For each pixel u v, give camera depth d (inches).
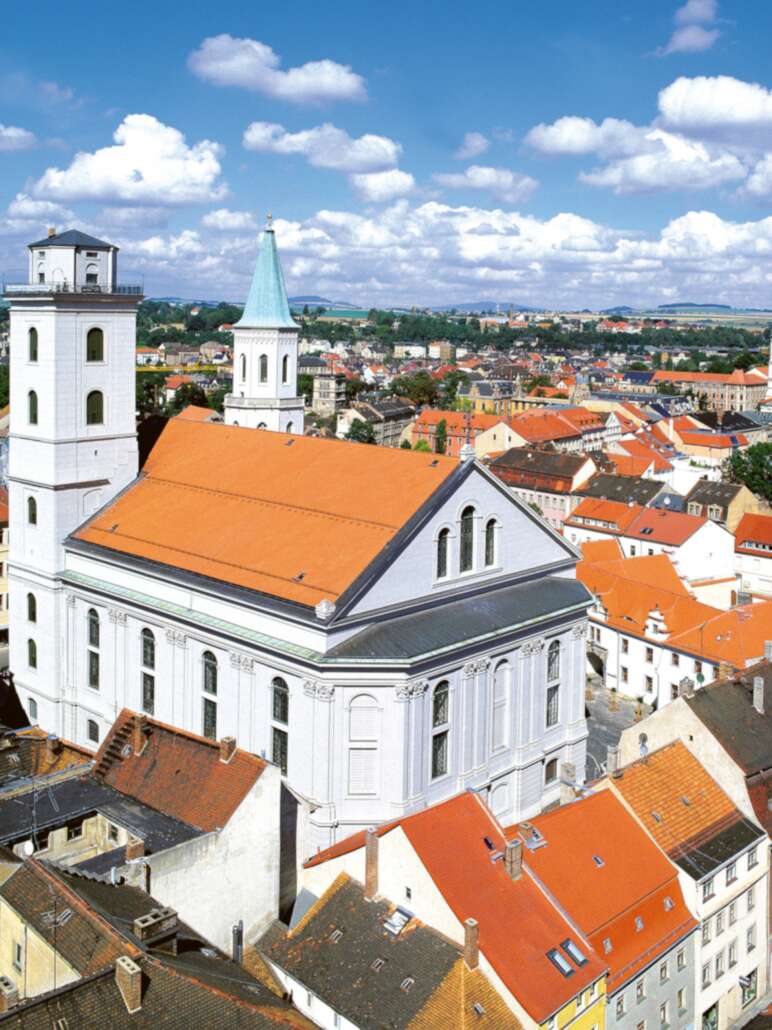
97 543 3265.3
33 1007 1489.9
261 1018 1610.5
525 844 2256.4
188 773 2283.5
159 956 1712.6
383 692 2659.9
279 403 4672.7
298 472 3184.1
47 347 3287.4
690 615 4350.4
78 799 2261.3
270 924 2274.9
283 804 2514.8
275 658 2728.8
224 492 3257.9
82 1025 1501.0
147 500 3398.1
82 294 3292.3
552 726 3221.0
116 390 3442.4
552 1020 1993.1
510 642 2974.9
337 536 2851.9
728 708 2780.5
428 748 2760.8
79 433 3363.7
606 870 2295.8
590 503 6397.6
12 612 3577.8
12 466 3469.5
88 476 3403.1
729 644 4033.0
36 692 3508.9
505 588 3122.5
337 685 2640.3
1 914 1830.7
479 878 2153.1
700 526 5708.7
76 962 1649.9
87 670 3366.1
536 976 2026.3
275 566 2839.6
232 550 2972.4
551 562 3260.3
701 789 2605.8
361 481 3019.2
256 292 4658.0
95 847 2233.0
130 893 1937.7
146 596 3085.6
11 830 2108.8
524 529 3149.6
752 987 2581.2
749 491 6958.7
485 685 2920.8
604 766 3631.9
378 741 2691.9
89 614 3324.3
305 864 2411.4
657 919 2293.3
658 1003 2281.0
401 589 2778.1
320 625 2598.4
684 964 2341.3
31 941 1754.4
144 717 2404.0
